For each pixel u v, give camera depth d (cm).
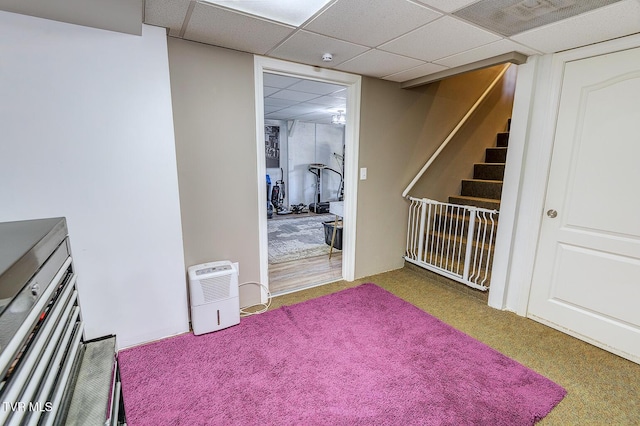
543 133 223
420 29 179
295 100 452
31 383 75
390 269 349
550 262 230
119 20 157
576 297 218
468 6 151
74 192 173
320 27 178
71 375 106
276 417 149
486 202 329
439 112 343
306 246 453
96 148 175
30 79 155
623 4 145
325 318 242
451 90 347
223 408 154
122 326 199
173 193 202
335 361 190
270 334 219
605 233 201
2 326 67
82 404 97
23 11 146
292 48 214
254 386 169
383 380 174
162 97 189
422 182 349
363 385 170
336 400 159
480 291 271
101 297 189
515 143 236
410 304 266
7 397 66
